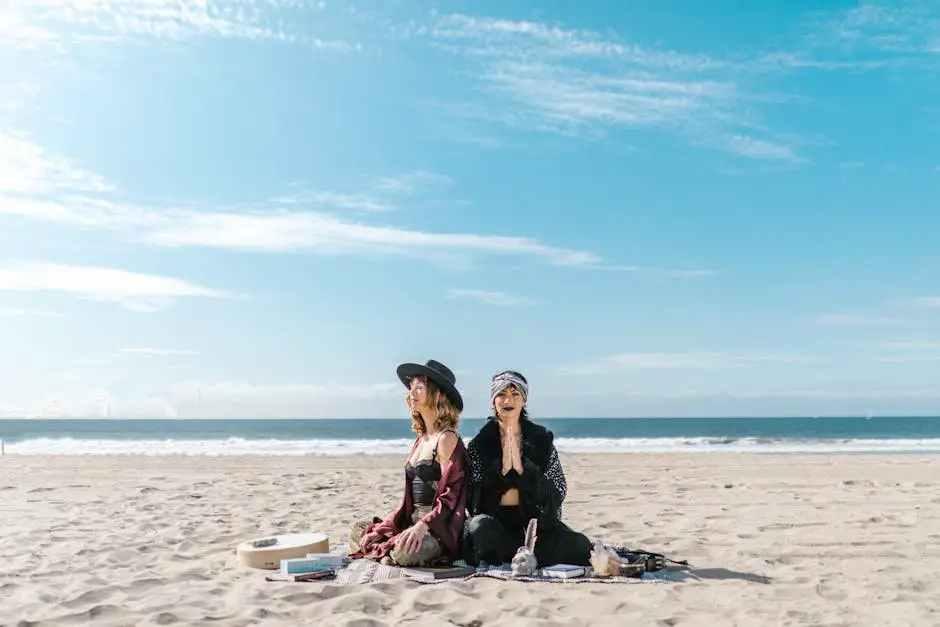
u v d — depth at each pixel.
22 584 5.53
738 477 15.03
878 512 9.56
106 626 4.46
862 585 5.50
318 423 166.00
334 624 4.44
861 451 29.66
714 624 4.52
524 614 4.67
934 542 7.30
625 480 14.39
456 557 6.12
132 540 7.53
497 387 6.10
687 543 7.35
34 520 9.18
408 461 6.41
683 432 86.50
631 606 4.86
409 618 4.59
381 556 6.09
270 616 4.66
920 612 4.77
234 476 15.70
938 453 27.45
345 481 14.55
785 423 141.50
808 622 4.55
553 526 6.17
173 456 23.83
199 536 7.91
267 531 8.32
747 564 6.33
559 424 136.12
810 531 8.03
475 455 6.27
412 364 6.29
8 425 140.50
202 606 4.89
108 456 23.89
